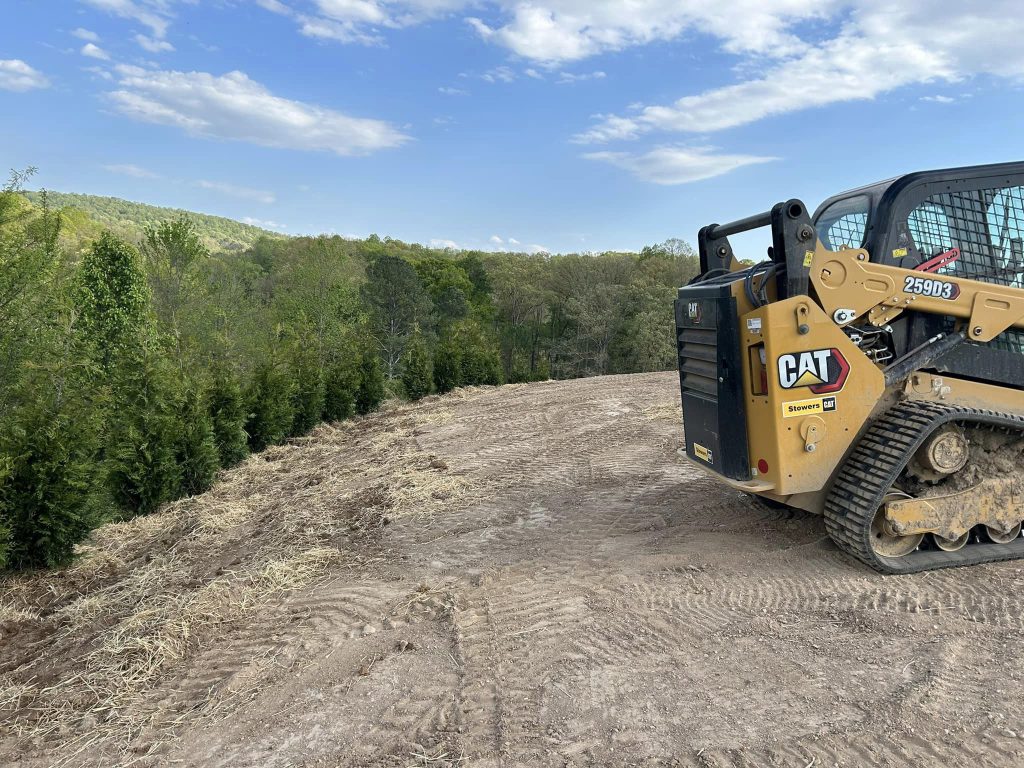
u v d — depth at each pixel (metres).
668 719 3.03
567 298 53.75
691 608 4.10
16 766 3.08
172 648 4.09
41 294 9.43
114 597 5.26
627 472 7.45
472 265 63.25
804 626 3.81
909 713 2.96
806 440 4.36
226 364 11.09
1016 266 4.80
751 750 2.78
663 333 46.19
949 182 4.70
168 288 25.75
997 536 4.68
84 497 6.29
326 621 4.28
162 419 8.38
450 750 2.90
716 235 5.48
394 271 46.41
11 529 5.96
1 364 8.59
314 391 13.38
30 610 5.29
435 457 8.99
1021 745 2.71
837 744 2.79
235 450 10.41
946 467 4.43
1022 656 3.38
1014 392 4.76
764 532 5.29
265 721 3.25
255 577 5.12
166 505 8.31
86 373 8.45
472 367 18.78
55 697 3.69
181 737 3.19
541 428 10.59
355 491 7.64
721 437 4.78
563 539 5.50
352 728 3.13
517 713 3.14
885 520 4.40
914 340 4.67
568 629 3.93
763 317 4.27
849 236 5.05
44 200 10.01
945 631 3.67
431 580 4.85
